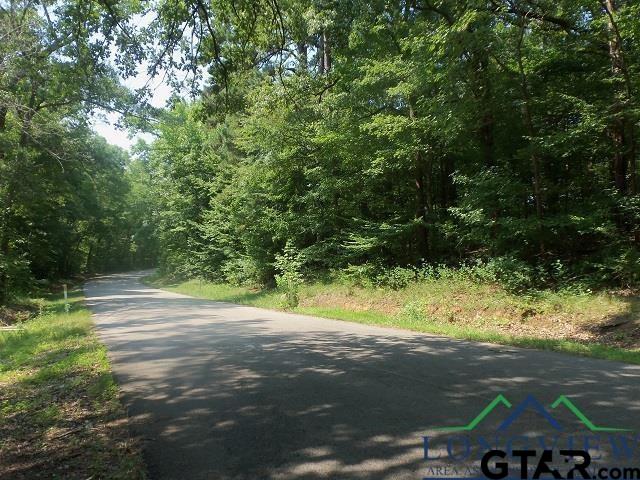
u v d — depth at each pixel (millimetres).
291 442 4508
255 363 7957
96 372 7812
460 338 10133
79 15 9023
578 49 13508
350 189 20234
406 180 19047
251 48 10547
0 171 20547
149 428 5043
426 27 14258
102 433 4957
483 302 13094
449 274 15258
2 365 9227
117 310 18906
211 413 5449
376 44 17359
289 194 22875
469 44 12500
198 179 33531
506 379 6457
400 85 14680
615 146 13008
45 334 13000
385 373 6965
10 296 21625
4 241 23188
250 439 4621
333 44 18125
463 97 14242
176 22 9016
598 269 12984
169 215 36906
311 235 22672
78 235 53844
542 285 13359
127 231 72812
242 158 27062
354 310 16250
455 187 19297
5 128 21609
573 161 14898
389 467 3918
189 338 10977
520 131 15156
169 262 42562
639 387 5969
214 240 31328
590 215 12781
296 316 15414
